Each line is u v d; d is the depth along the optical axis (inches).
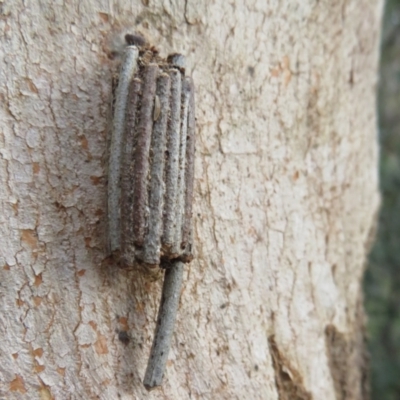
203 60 5.0
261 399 5.2
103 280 4.7
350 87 5.9
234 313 5.1
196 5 5.0
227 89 5.1
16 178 4.5
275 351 5.3
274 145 5.4
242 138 5.2
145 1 4.8
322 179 5.7
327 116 5.7
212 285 5.1
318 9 5.5
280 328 5.3
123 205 4.4
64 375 4.6
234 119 5.2
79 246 4.6
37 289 4.5
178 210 4.5
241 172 5.2
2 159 4.5
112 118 4.6
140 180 4.4
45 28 4.6
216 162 5.1
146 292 4.8
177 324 4.9
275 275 5.3
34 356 4.5
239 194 5.2
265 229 5.3
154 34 4.9
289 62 5.4
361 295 6.3
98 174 4.7
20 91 4.5
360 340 6.2
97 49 4.7
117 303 4.7
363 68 6.1
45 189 4.6
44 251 4.6
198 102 5.0
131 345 4.7
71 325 4.6
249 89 5.2
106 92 4.7
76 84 4.6
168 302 4.6
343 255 5.9
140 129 4.4
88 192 4.6
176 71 4.5
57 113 4.6
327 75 5.7
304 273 5.5
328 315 5.7
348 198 6.0
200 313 5.0
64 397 4.5
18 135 4.5
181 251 4.5
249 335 5.2
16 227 4.5
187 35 5.0
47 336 4.5
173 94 4.5
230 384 5.0
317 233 5.7
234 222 5.2
